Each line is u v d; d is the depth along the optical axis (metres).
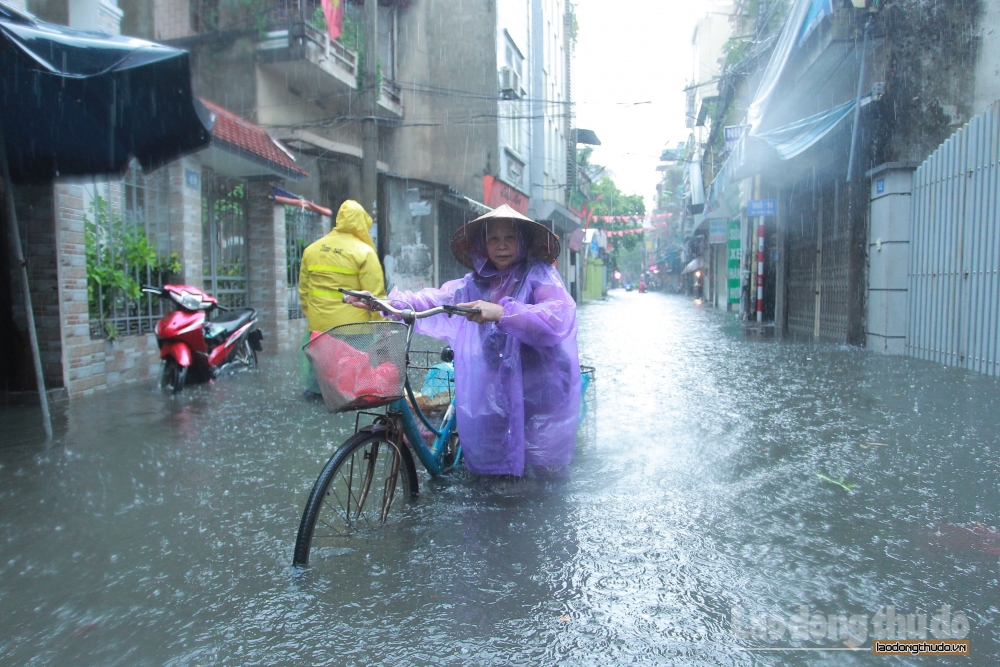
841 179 11.45
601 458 4.38
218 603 2.51
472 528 3.19
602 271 48.44
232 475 4.08
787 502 3.53
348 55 13.72
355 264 6.15
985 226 7.38
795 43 10.12
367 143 11.15
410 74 19.09
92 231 7.22
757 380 7.38
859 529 3.15
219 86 12.39
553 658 2.15
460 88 19.64
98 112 5.63
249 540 3.10
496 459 3.71
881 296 9.61
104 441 4.89
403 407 3.36
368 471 3.17
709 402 6.19
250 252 10.54
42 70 4.79
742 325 16.25
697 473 4.04
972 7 9.07
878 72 9.60
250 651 2.21
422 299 3.77
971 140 7.65
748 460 4.30
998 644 2.20
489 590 2.59
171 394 6.82
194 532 3.20
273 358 9.73
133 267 7.85
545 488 3.77
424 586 2.63
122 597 2.57
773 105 12.53
